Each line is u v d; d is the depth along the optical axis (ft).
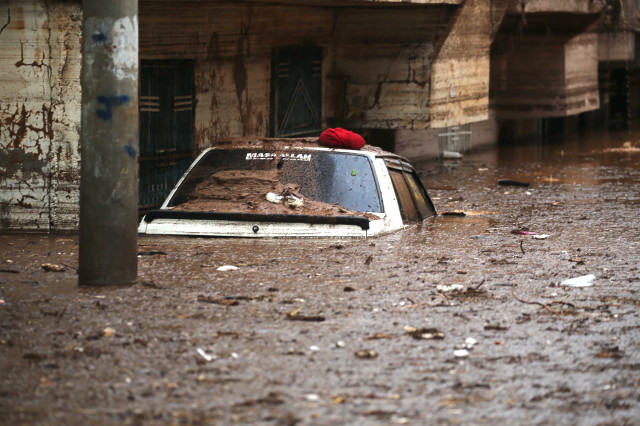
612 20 110.52
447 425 17.25
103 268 27.68
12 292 26.73
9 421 17.12
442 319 24.53
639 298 27.48
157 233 36.24
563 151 96.53
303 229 35.70
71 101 38.37
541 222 44.42
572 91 104.17
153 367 20.20
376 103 71.15
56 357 20.79
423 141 86.12
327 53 71.00
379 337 22.68
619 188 63.10
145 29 49.21
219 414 17.58
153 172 50.37
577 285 29.12
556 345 22.34
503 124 107.55
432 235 38.37
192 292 26.99
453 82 73.15
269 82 62.85
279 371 20.07
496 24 78.89
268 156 39.24
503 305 26.21
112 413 17.56
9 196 38.81
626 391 19.19
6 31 37.86
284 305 25.62
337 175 38.14
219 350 21.44
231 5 57.06
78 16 37.96
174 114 52.16
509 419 17.58
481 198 57.16
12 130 38.42
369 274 29.86
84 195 27.55
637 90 154.71
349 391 18.93
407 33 69.46
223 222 35.91
